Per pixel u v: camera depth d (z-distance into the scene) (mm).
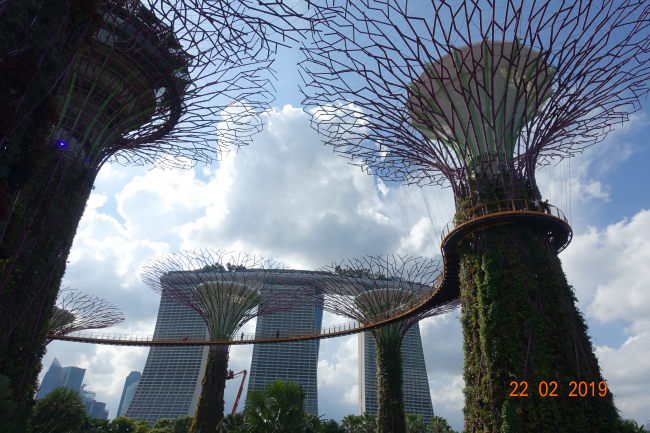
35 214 21219
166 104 27156
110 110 27453
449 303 41969
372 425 46125
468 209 26578
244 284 52531
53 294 21781
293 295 52469
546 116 26469
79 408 26406
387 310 44469
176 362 145375
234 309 51875
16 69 9148
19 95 9266
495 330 22641
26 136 9781
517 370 21000
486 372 22297
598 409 20391
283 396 23016
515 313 22453
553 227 25859
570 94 25562
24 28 9398
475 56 28797
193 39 20297
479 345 23688
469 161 28547
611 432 19719
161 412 134875
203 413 45812
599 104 27453
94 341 52312
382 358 43906
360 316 46656
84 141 24672
